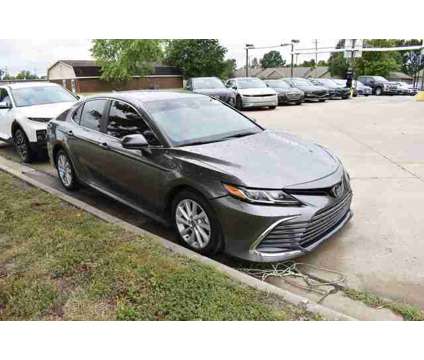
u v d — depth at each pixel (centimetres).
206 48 5084
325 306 268
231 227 305
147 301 260
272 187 300
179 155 347
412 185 523
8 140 769
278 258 298
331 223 332
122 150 401
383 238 367
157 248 333
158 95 438
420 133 925
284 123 1159
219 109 446
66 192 539
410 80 5584
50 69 4809
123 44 3875
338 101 2055
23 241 356
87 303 262
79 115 499
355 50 2892
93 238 354
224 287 272
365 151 743
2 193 497
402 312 254
